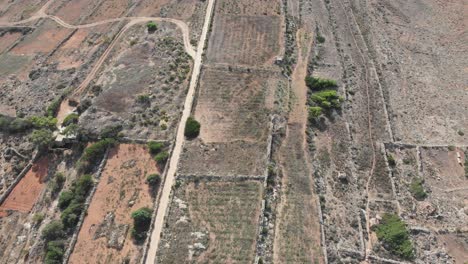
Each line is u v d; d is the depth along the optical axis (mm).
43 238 66500
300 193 68312
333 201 68438
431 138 82312
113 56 97625
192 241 63188
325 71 91312
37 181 76125
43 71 98688
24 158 79875
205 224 65125
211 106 82875
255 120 79688
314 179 70188
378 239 65625
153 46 97000
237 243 62688
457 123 85438
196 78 88438
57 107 86688
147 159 74875
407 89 91750
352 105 85562
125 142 77750
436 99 90062
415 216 69375
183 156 74438
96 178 72500
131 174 72812
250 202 67438
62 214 67812
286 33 98750
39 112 87875
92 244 64562
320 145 76062
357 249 63375
